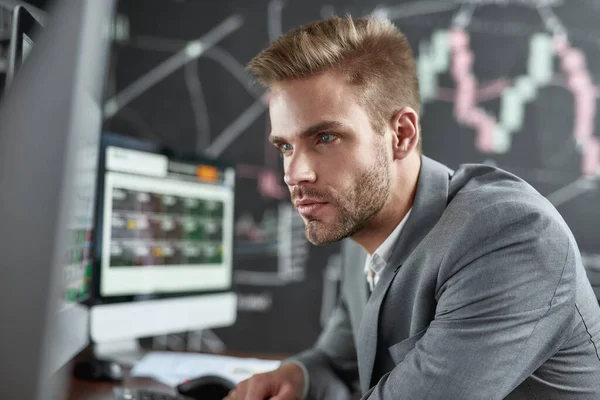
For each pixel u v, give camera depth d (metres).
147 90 1.95
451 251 0.69
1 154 0.29
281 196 1.94
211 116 1.96
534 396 0.72
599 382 0.73
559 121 1.93
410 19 1.94
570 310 0.68
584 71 1.93
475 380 0.62
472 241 0.68
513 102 1.93
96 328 1.06
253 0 1.96
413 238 0.79
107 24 0.33
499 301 0.64
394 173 0.78
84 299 0.97
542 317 0.65
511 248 0.66
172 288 1.26
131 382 1.01
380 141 0.75
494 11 1.93
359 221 0.74
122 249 1.13
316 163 0.71
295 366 0.98
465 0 1.94
